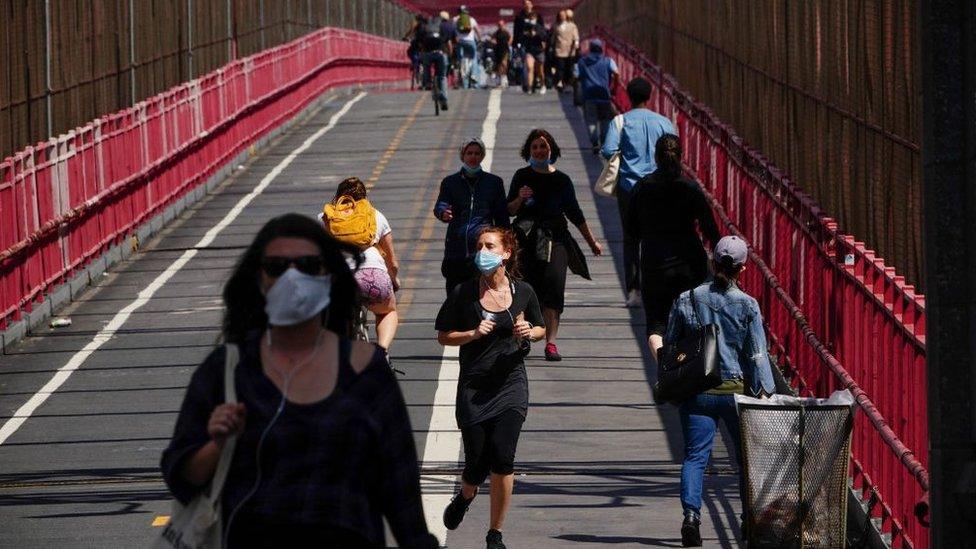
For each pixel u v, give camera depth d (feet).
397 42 472.85
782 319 89.45
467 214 88.63
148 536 63.36
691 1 158.71
